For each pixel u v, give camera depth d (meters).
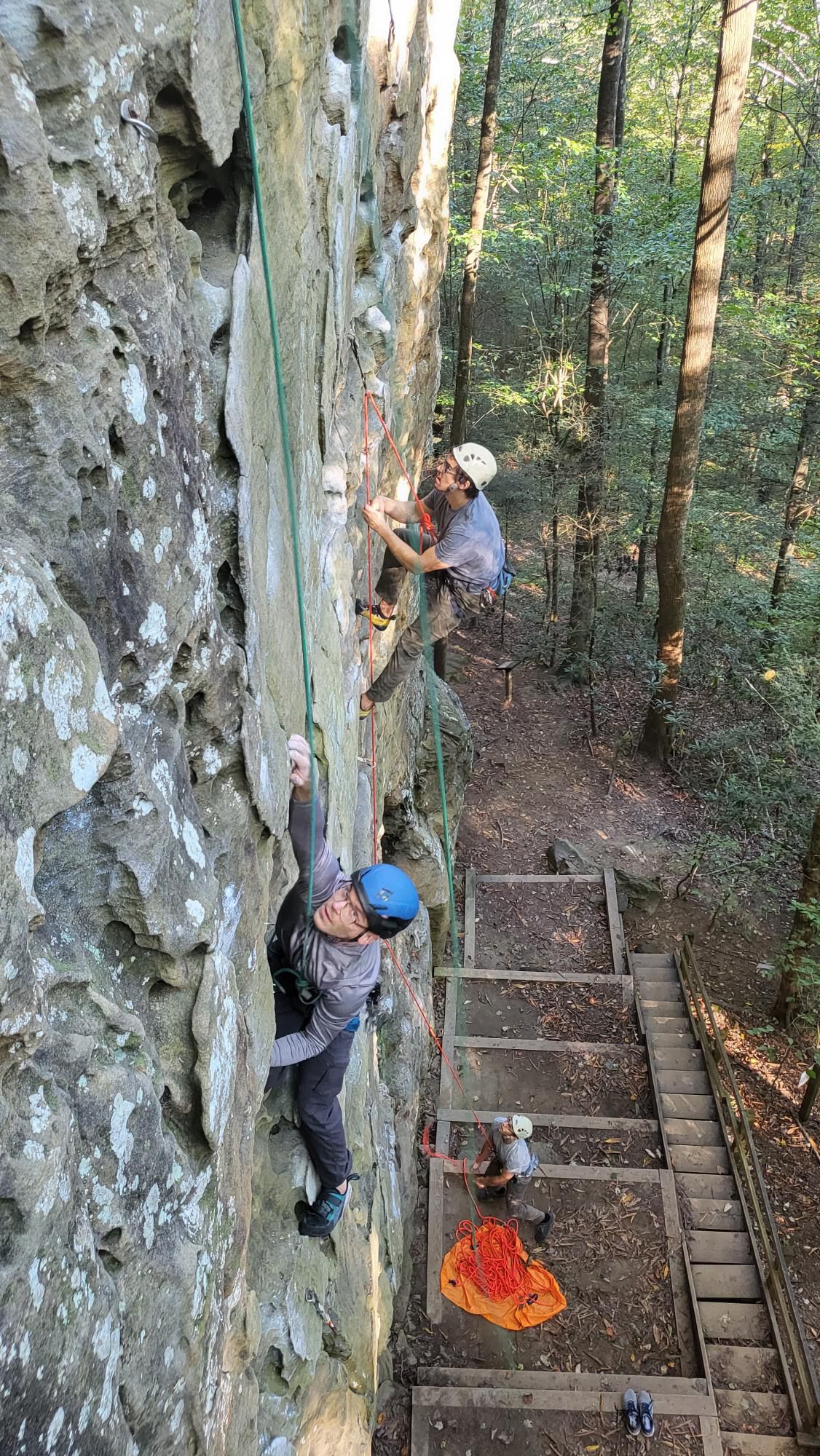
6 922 1.28
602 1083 9.02
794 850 12.57
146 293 1.77
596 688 16.66
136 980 1.87
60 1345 1.36
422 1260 7.30
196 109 1.88
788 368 14.48
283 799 2.74
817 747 12.63
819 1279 7.60
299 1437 3.47
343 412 4.60
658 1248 7.39
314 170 3.22
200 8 1.86
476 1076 9.05
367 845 5.35
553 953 10.85
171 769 1.95
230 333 2.19
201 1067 1.98
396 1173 6.56
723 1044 8.81
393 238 5.87
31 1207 1.30
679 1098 8.83
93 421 1.56
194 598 2.01
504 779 14.13
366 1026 5.18
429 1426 6.02
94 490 1.61
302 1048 3.03
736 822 13.52
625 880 11.88
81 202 1.46
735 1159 8.08
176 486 1.91
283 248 2.77
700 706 15.83
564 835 13.04
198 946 2.00
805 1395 6.17
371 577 5.46
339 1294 4.12
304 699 3.34
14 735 1.32
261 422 2.55
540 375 16.20
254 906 2.53
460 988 10.16
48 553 1.46
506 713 15.86
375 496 5.44
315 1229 3.59
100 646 1.65
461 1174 8.03
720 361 16.20
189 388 1.98
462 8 16.19
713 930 11.66
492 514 4.73
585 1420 6.10
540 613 18.56
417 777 10.62
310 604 3.60
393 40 4.83
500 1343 6.75
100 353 1.59
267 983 2.74
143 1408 1.70
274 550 2.79
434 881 9.67
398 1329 6.55
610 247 14.00
